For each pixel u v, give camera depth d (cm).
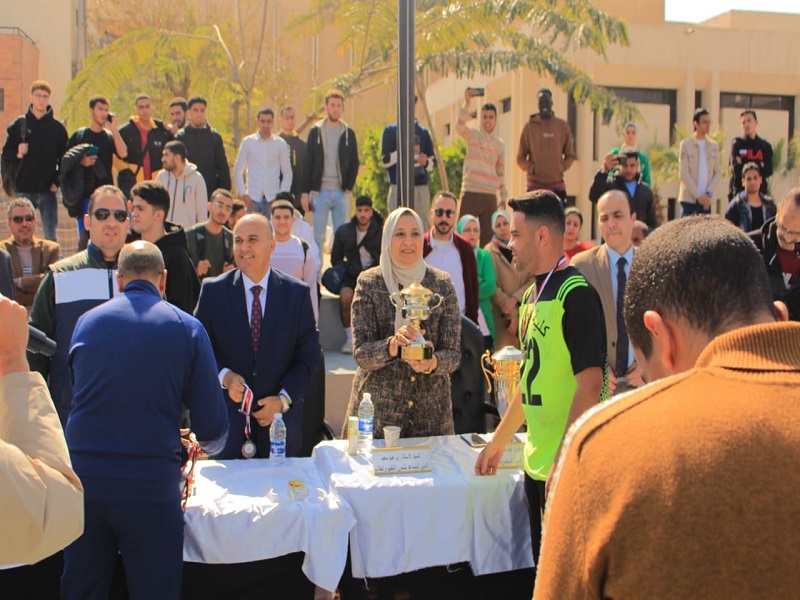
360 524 298
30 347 197
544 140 867
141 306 279
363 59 1289
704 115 897
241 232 363
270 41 1916
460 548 307
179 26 1836
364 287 373
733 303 111
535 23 1201
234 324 360
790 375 99
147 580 261
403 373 368
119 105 1597
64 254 858
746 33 2078
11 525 148
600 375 268
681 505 92
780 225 436
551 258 284
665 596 91
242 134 1623
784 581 89
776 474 91
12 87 1897
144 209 452
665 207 1889
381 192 1566
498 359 370
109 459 260
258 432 362
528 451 291
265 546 285
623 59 1992
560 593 100
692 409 98
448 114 2336
